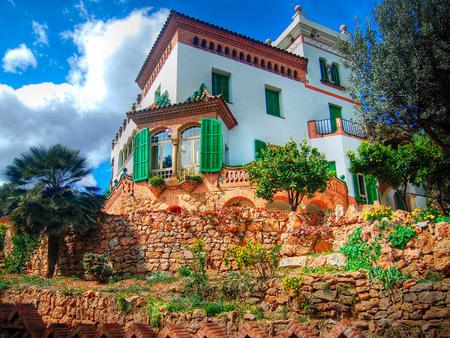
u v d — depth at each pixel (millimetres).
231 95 23844
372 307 9031
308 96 27266
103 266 13664
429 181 17625
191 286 11195
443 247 9516
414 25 13062
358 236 11188
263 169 16203
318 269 10945
